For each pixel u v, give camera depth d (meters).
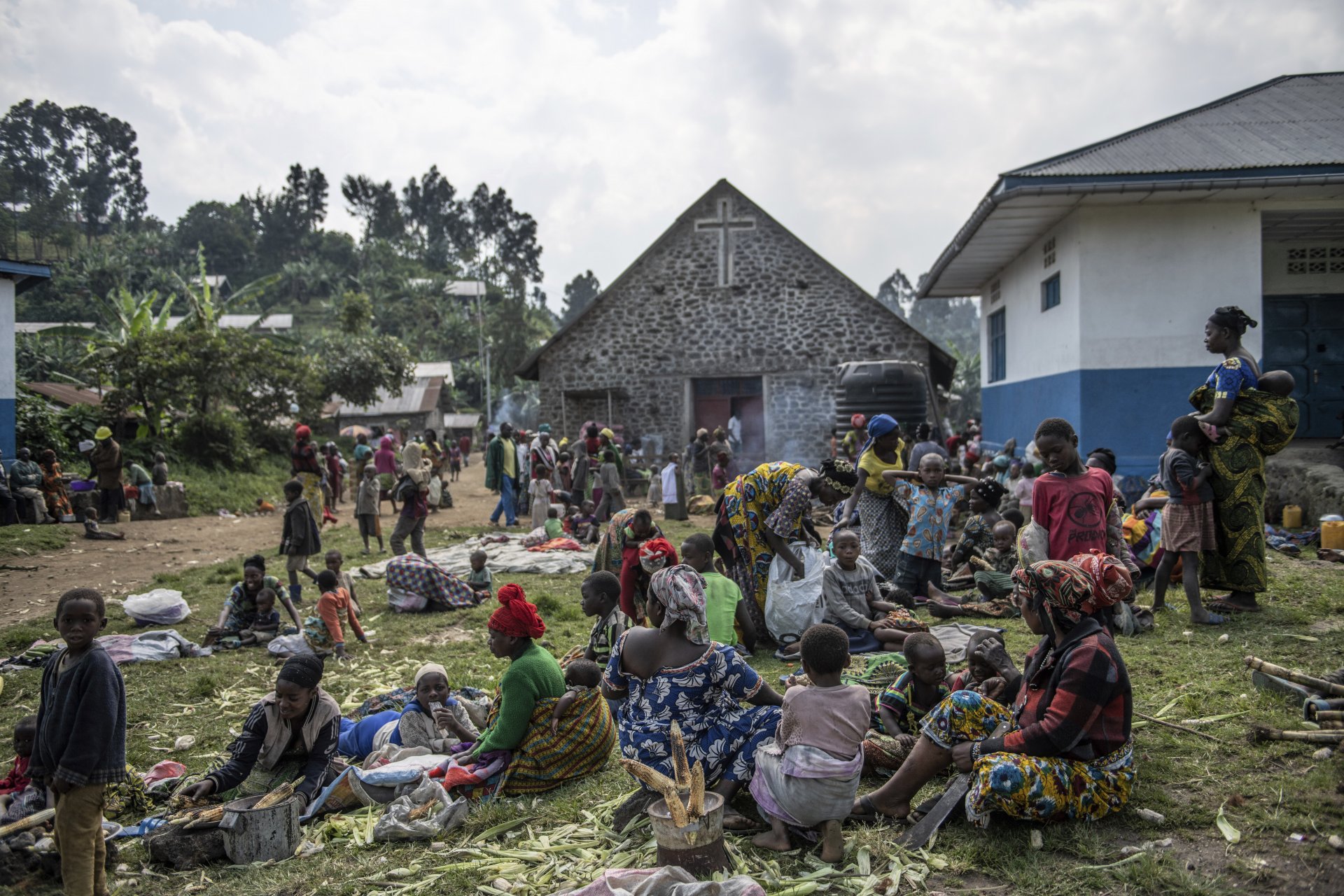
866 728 3.95
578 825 4.32
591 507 15.51
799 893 3.55
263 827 4.12
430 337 85.31
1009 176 12.24
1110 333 13.09
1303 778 4.26
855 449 18.00
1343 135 13.17
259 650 8.12
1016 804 3.85
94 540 15.93
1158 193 12.29
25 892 3.87
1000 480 13.34
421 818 4.42
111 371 25.34
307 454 17.33
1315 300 15.57
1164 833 3.88
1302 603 7.53
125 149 141.38
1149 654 6.32
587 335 27.05
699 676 4.34
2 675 7.32
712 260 26.58
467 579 10.38
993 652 4.79
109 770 3.61
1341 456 12.05
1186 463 7.06
